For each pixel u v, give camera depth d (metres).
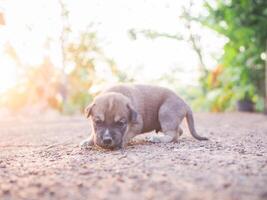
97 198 0.53
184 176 0.62
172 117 1.04
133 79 3.48
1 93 3.17
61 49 3.14
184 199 0.51
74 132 1.46
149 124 1.06
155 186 0.57
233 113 2.69
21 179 0.64
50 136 1.34
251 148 0.91
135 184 0.58
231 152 0.84
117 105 0.92
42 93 3.12
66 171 0.69
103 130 0.90
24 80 3.16
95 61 3.31
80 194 0.55
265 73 2.75
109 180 0.61
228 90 2.91
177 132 1.06
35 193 0.56
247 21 2.79
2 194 0.56
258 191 0.53
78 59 3.22
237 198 0.51
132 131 0.97
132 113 0.93
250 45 2.73
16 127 1.84
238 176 0.61
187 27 3.43
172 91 1.08
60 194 0.55
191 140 1.08
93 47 3.27
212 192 0.53
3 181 0.63
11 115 3.13
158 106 1.06
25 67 3.13
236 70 2.79
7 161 0.82
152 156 0.79
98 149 0.93
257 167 0.67
